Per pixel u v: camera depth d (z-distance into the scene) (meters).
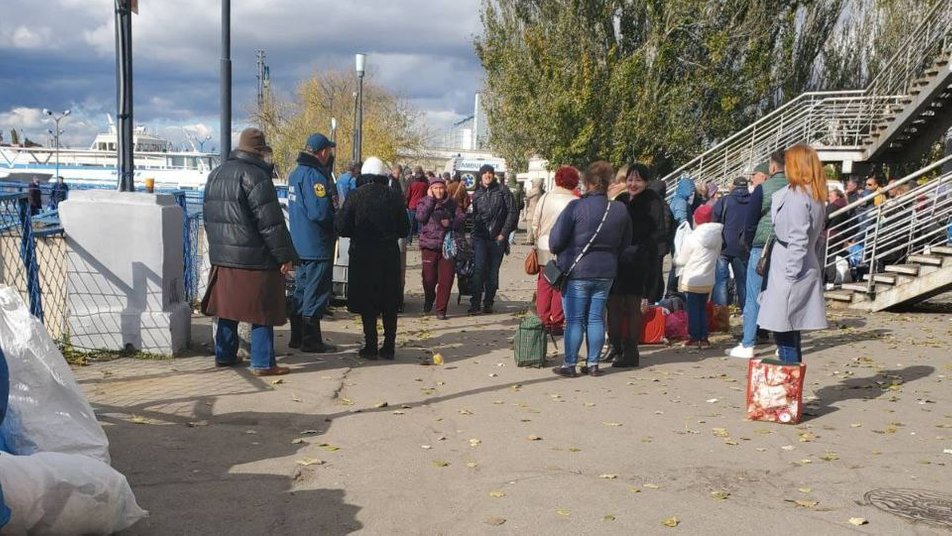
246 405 6.43
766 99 34.69
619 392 7.44
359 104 29.06
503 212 12.16
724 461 5.44
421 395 7.11
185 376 7.26
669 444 5.81
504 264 21.75
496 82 33.72
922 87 20.80
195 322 10.03
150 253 7.93
